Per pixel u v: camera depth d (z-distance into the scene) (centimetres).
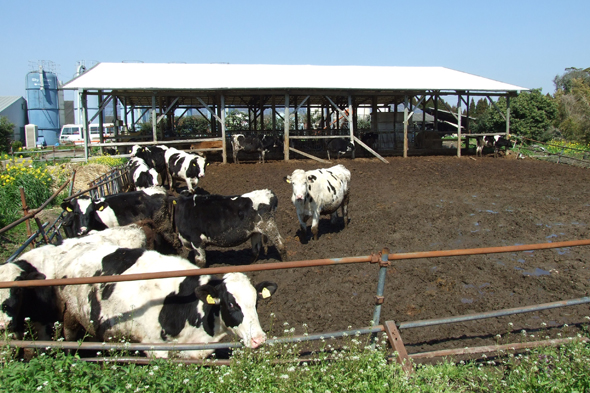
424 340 533
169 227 845
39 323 464
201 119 3934
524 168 2031
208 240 759
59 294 479
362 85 2327
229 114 4147
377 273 762
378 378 376
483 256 835
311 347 505
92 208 802
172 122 3003
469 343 523
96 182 1243
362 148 2608
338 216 1176
